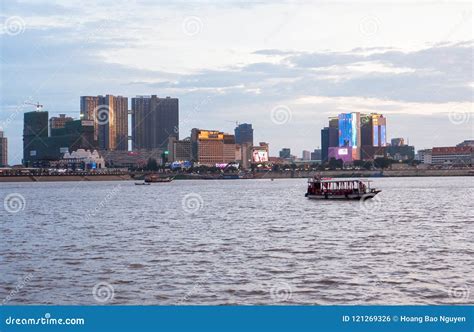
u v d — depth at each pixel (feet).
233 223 337.72
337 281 161.48
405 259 196.13
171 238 264.72
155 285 159.53
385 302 139.64
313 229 296.92
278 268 181.68
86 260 203.21
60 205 556.51
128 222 354.33
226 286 157.07
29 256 214.69
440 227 301.84
